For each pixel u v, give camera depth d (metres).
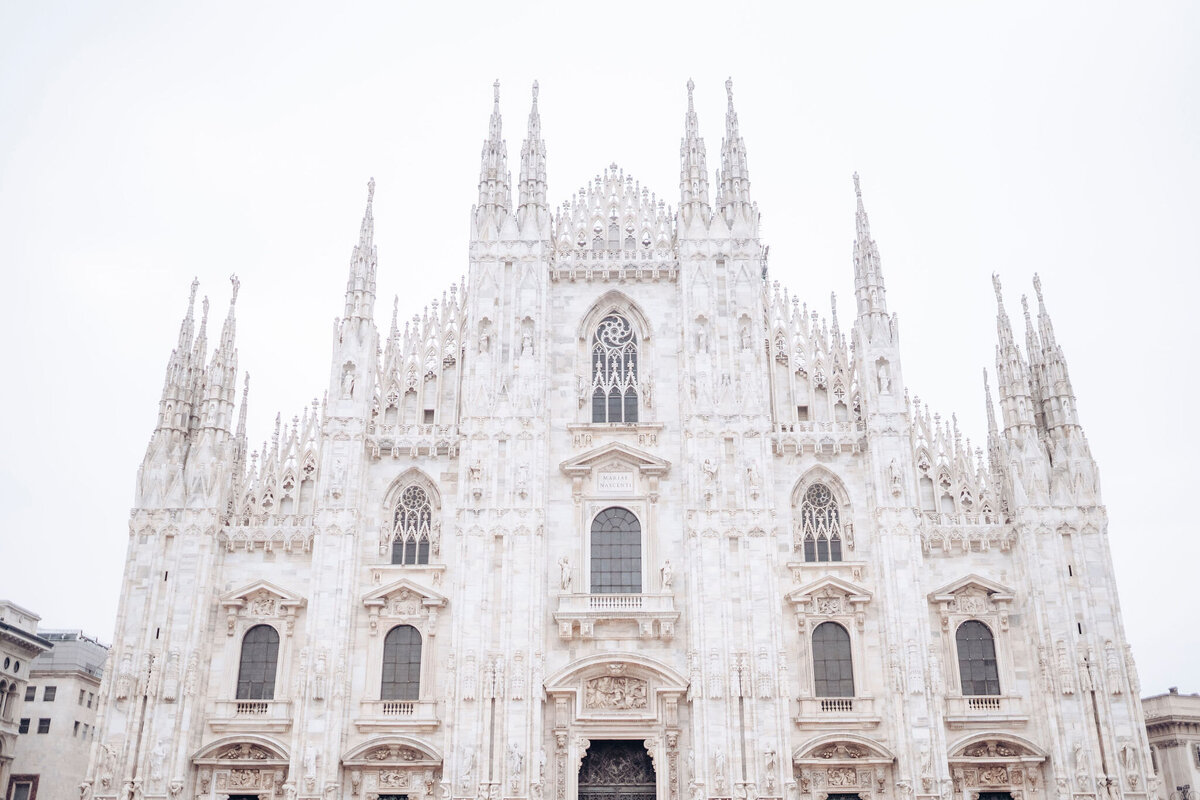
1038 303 68.75
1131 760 57.94
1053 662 59.97
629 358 69.69
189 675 60.22
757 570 62.56
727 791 58.34
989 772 59.44
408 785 59.62
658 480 65.81
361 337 67.62
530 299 68.62
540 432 65.50
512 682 60.41
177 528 63.03
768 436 65.25
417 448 66.19
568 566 63.50
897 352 66.56
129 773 58.28
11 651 89.50
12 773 92.12
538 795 58.66
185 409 66.94
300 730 59.25
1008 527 63.66
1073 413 65.31
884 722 60.22
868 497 64.69
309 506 65.88
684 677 61.09
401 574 64.00
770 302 70.62
